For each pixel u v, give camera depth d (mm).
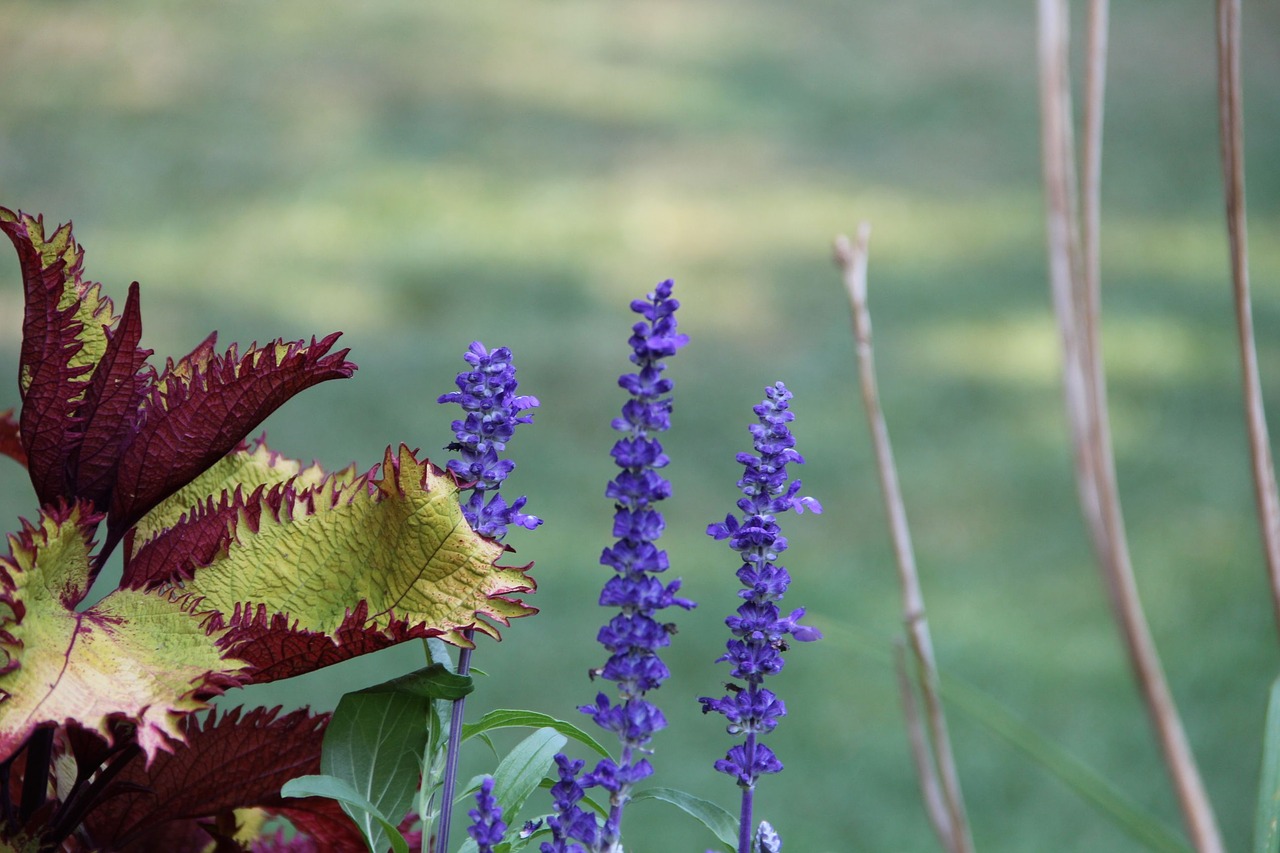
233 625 617
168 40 11203
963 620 4230
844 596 4324
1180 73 11664
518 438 5453
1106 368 6383
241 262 7477
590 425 5660
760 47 12555
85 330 698
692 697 3664
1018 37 12898
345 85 10758
